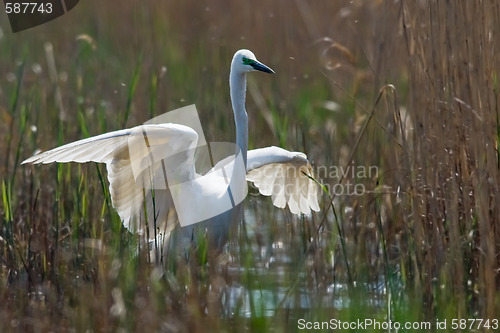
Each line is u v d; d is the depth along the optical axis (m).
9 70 19.31
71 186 12.23
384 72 11.59
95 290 9.44
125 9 21.61
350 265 10.40
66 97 15.96
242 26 21.02
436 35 9.79
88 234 11.08
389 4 11.50
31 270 10.07
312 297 9.11
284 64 18.58
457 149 9.74
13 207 12.18
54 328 8.60
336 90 17.62
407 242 10.39
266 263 10.29
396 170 11.23
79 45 19.55
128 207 10.92
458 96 9.66
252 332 8.46
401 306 9.14
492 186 9.41
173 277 9.37
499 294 9.25
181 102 16.11
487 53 9.36
